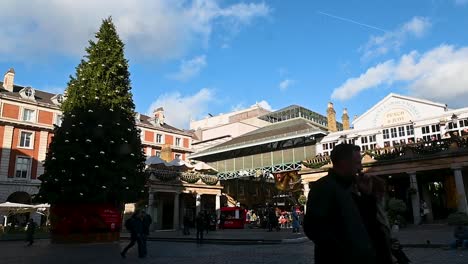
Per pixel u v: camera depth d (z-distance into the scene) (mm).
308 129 36594
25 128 43781
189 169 36750
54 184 20453
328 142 35625
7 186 41156
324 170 30578
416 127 30547
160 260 11820
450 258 10281
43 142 44781
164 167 34688
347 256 2283
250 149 42125
